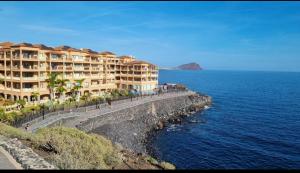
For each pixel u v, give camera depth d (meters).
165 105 91.06
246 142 59.03
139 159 26.86
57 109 58.09
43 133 28.67
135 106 74.50
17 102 59.22
